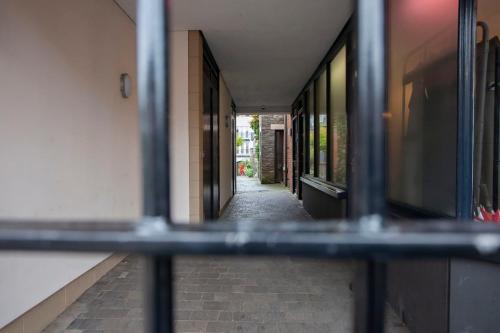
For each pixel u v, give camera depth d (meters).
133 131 3.66
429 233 0.47
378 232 0.47
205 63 4.55
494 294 1.61
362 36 0.54
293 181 10.34
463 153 1.79
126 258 3.56
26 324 1.99
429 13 2.08
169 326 0.56
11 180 1.86
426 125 2.12
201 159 4.18
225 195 7.36
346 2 3.26
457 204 1.81
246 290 2.80
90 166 2.74
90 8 2.73
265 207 7.64
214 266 3.41
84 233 0.49
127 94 3.41
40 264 2.09
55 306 2.27
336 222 0.52
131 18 3.57
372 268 0.54
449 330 1.69
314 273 3.21
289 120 11.55
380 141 0.53
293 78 6.45
